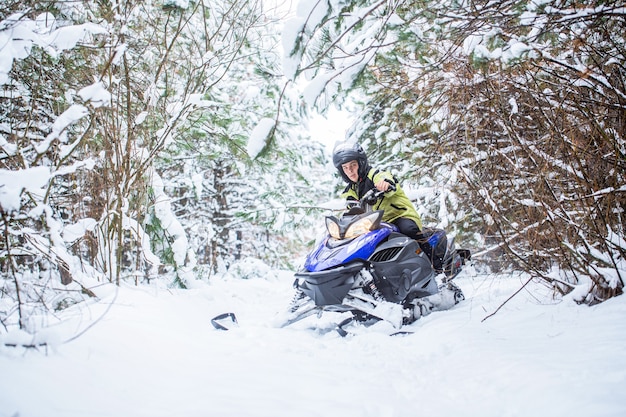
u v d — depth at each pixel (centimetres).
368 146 863
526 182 387
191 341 312
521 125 435
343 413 208
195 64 525
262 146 301
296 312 396
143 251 464
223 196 1321
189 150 772
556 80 399
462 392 233
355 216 409
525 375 237
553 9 296
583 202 377
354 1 295
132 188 470
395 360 295
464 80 405
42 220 387
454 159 442
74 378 217
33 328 269
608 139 355
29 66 417
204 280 697
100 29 360
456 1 320
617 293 357
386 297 405
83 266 417
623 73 376
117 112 427
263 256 1559
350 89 328
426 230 468
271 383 242
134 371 240
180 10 429
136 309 345
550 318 348
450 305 462
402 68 466
